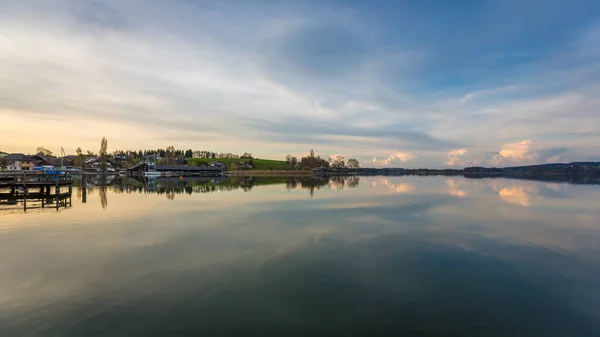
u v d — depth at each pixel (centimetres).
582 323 1028
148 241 1997
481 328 995
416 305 1142
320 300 1178
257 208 3456
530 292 1252
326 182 9619
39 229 2344
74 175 14062
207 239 2050
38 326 1009
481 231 2286
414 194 5200
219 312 1089
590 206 3612
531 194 5156
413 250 1809
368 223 2575
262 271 1466
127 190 5984
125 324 1016
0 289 1277
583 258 1670
